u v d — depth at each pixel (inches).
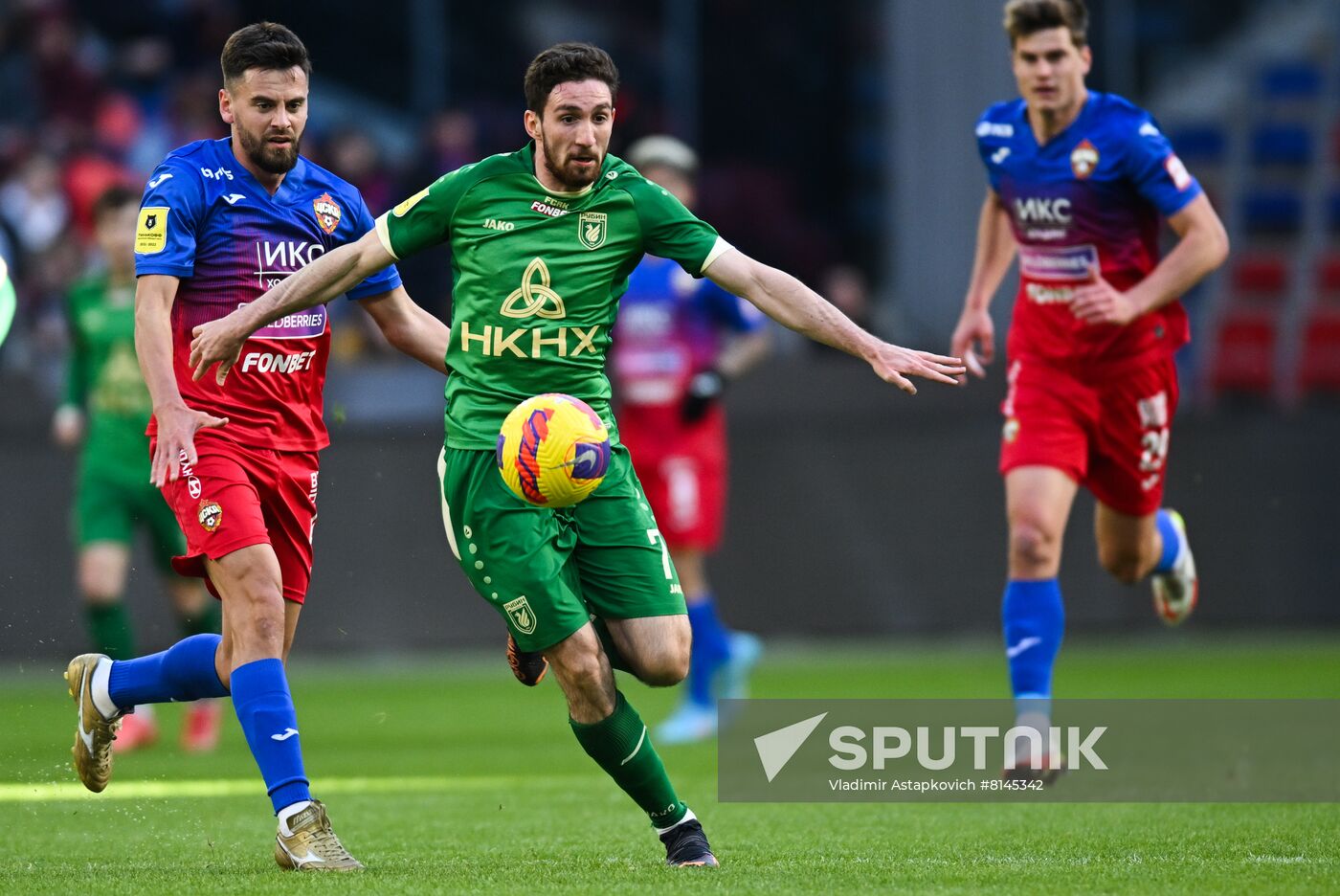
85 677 770.2
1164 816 828.6
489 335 686.5
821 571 1932.8
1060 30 888.9
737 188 2476.6
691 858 679.7
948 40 2110.0
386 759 1162.6
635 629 685.9
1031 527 904.9
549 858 711.7
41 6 2257.6
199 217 726.5
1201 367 2301.9
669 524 1360.7
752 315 1387.8
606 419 699.4
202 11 2335.1
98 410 1274.6
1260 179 2504.9
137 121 2239.2
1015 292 2006.6
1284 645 1953.7
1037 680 892.0
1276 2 2576.3
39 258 2070.6
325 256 687.1
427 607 1865.2
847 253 2500.0
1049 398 916.6
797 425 1945.1
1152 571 1071.0
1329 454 1948.8
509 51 2442.2
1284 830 768.3
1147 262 920.9
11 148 2148.1
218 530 708.0
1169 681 1585.9
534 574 666.8
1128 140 890.7
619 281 700.7
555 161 668.1
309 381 749.9
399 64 2416.3
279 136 724.0
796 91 2488.9
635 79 2469.2
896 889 603.5
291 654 1963.6
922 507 1947.6
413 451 1882.4
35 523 1801.2
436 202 689.6
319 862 674.8
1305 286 2341.3
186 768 1126.4
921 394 1958.7
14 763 1138.7
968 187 2106.3
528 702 1581.0
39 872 684.1
